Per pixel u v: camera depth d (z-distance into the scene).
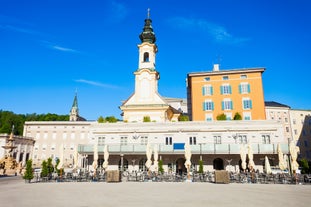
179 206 12.64
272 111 78.00
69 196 16.20
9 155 52.06
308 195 16.66
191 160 37.31
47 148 84.00
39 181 28.59
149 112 47.69
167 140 39.22
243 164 29.22
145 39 53.75
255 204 13.23
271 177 26.14
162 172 30.98
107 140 40.50
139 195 16.59
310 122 79.62
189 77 55.62
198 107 51.88
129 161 38.44
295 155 26.31
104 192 18.22
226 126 38.31
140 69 50.72
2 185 24.38
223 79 52.22
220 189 20.06
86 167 39.75
